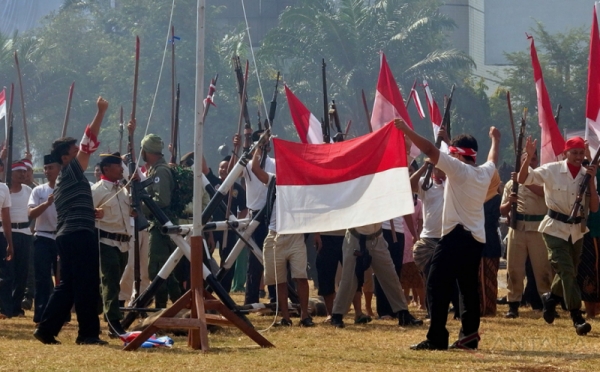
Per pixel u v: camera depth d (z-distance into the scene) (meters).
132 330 14.73
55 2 80.06
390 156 12.75
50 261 17.25
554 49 70.25
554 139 18.56
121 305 17.72
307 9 67.38
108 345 13.48
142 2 69.44
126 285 17.80
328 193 13.02
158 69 68.62
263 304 14.52
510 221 17.80
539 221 18.00
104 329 16.17
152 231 16.55
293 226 13.02
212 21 73.62
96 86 72.62
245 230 15.77
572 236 15.66
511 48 77.88
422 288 20.45
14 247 18.78
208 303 12.98
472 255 12.77
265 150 17.34
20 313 19.06
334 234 17.69
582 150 15.62
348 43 66.75
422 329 16.19
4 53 70.75
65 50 73.38
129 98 68.50
